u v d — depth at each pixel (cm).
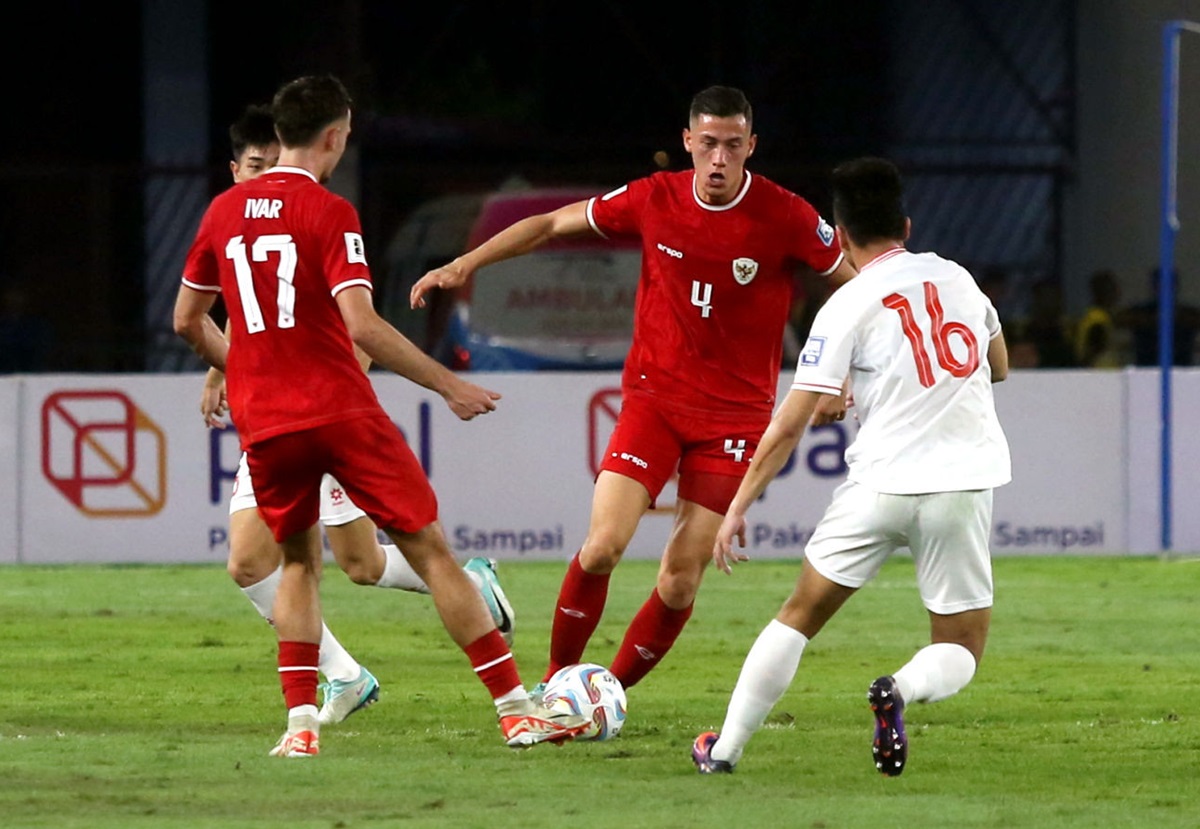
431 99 7250
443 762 2009
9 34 6988
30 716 2378
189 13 6906
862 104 6919
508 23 7269
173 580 4022
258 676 2767
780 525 4356
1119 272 6681
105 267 6375
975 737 2264
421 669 2853
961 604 1862
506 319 5441
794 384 1844
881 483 1838
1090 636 3269
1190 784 1945
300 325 1970
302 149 2012
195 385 4322
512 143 7006
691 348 2259
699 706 2497
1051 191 6669
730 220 2245
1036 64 6881
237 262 1988
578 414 4344
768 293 2266
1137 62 6581
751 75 6994
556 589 3869
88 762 2002
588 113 7194
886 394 1850
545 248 5428
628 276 5441
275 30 6981
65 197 6669
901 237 1902
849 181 1897
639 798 1809
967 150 6894
